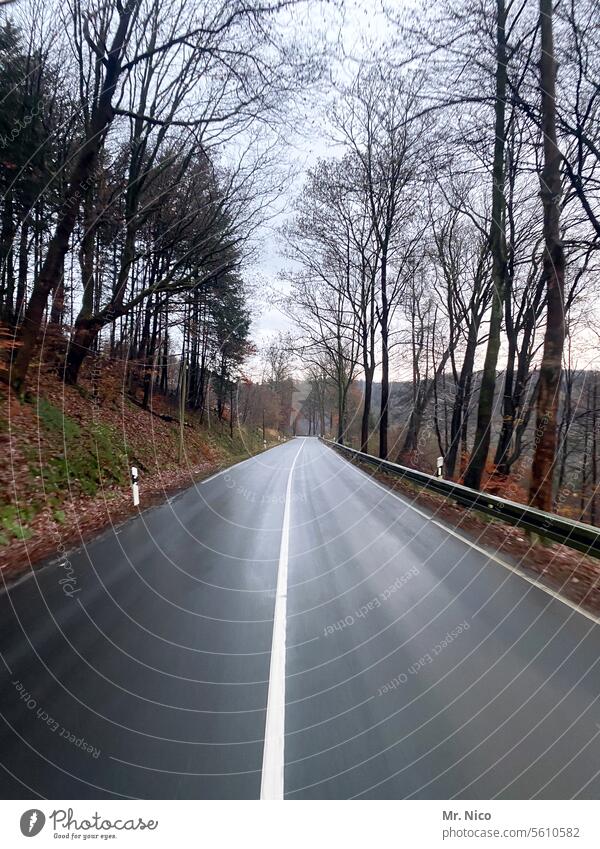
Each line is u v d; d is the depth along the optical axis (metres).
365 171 14.93
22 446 6.26
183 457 12.26
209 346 15.63
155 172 9.95
